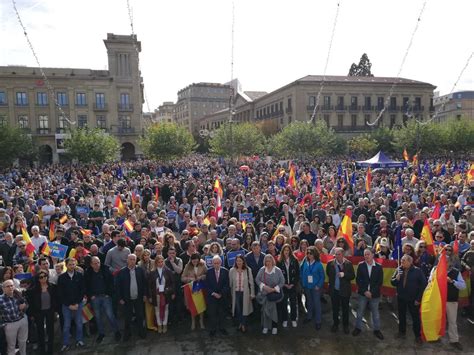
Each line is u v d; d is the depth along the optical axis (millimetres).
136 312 7328
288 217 12125
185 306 8078
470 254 7836
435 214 11117
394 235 9578
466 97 77438
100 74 57781
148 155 46938
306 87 63375
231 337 7340
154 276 7434
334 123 64188
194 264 7684
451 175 22891
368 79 66688
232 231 9070
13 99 54312
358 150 52281
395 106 65625
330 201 13320
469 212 10828
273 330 7410
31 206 13547
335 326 7473
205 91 117125
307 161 43188
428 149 47625
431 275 7008
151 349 6953
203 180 22984
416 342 7023
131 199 16141
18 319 6352
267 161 39469
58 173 29625
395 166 25672
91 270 7312
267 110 76375
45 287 6770
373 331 7406
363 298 7262
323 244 8750
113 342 7250
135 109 59531
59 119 56219
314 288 7574
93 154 39625
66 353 6879
